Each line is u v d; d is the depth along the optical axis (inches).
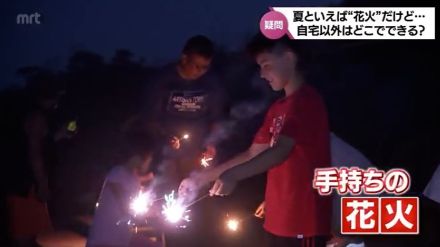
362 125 459.8
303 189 198.1
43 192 309.3
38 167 306.8
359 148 449.4
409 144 438.0
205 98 300.2
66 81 509.0
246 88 453.4
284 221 199.9
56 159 326.3
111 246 255.0
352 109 470.3
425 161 424.8
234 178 194.4
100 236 255.0
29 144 304.7
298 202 198.5
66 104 493.0
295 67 202.5
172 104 299.6
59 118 323.0
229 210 332.2
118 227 255.6
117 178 256.5
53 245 342.6
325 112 201.3
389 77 483.5
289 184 198.8
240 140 393.4
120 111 495.8
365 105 470.9
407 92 475.5
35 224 310.2
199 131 300.0
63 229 369.4
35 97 308.3
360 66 485.4
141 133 259.0
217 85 302.5
